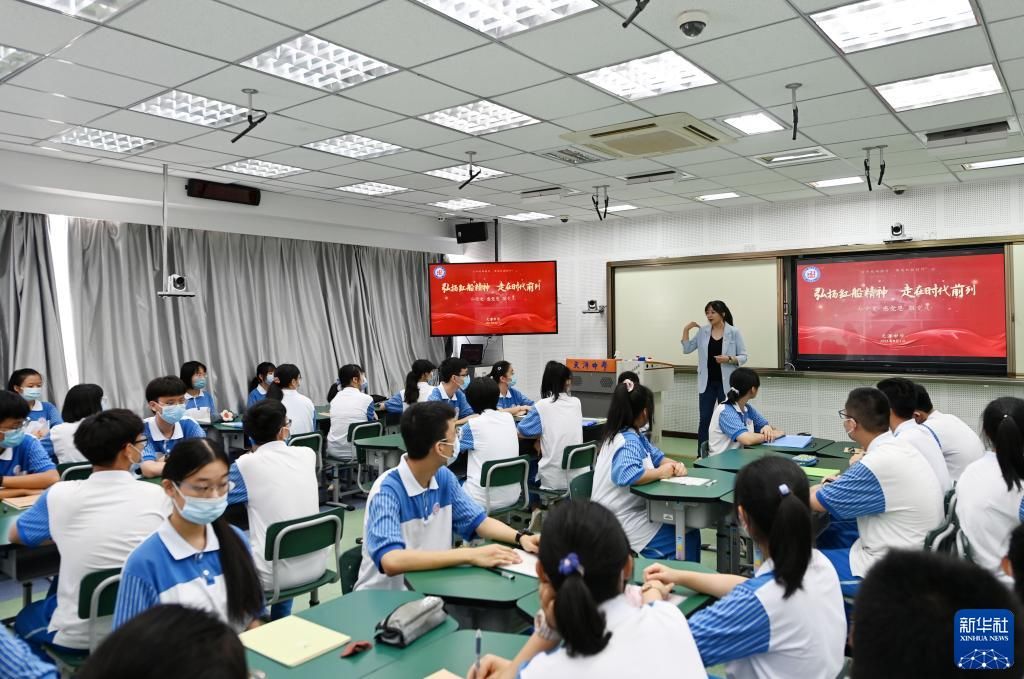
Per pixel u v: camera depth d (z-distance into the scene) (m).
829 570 1.54
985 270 6.77
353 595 1.93
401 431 2.31
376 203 7.79
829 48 3.43
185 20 3.09
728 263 8.32
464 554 2.12
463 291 8.52
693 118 4.56
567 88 4.00
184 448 1.74
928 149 5.37
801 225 7.80
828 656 1.47
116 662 0.65
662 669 1.13
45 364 6.02
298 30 3.21
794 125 3.99
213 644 0.68
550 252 9.84
